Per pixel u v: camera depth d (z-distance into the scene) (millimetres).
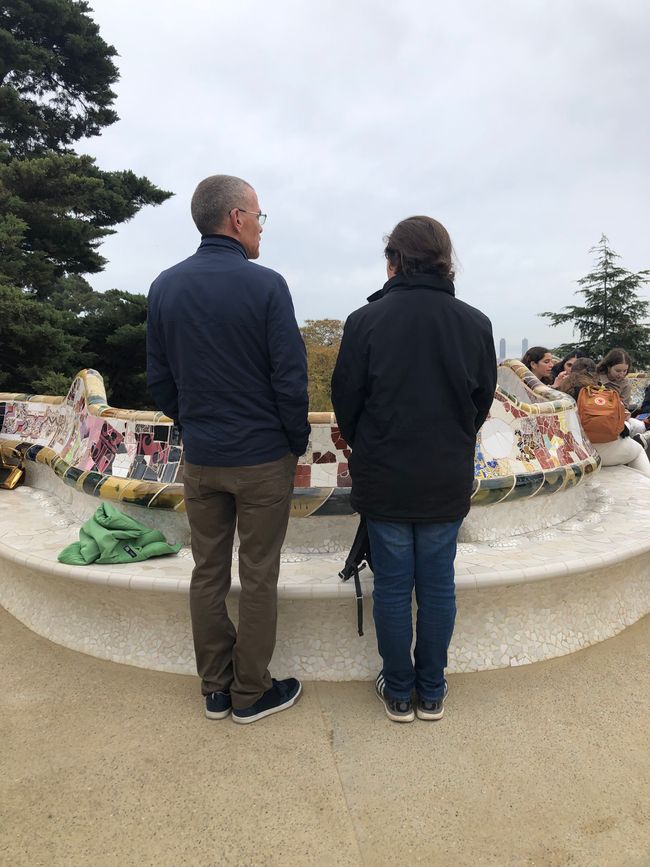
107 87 17203
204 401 2096
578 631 2869
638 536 3107
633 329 24781
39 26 15469
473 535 3092
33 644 2928
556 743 2186
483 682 2582
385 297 2152
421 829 1794
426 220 2178
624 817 1835
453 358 2059
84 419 3641
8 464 4688
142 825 1812
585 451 3795
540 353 6656
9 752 2145
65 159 11367
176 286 2125
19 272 10883
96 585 2660
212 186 2176
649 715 2354
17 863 1669
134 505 3062
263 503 2131
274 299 2059
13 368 10602
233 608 2648
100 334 12656
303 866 1667
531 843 1739
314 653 2615
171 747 2168
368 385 2139
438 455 2086
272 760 2098
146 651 2707
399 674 2275
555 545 2984
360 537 2398
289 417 2113
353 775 2023
